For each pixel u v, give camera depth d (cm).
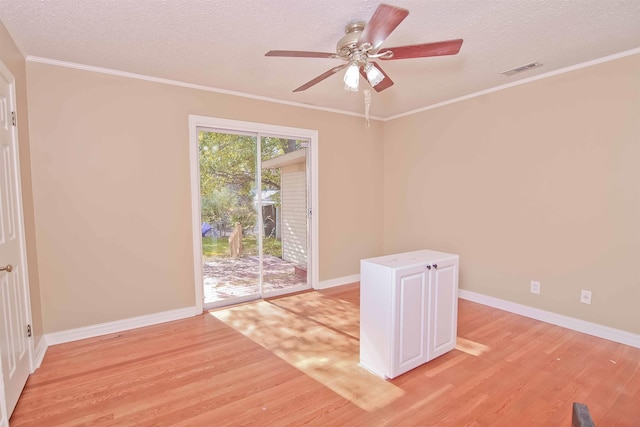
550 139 303
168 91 316
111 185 293
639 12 201
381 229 482
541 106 307
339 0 186
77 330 282
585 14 203
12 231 205
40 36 225
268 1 186
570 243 294
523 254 327
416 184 433
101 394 203
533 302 321
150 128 308
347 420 179
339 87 337
